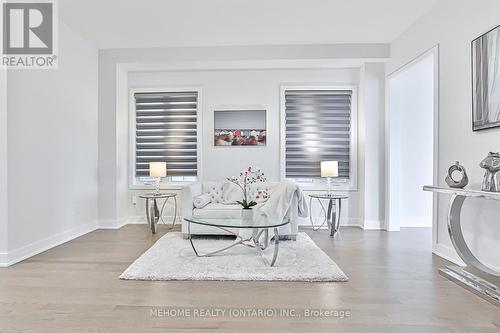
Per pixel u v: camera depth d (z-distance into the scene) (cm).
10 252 344
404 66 469
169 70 578
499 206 292
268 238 426
